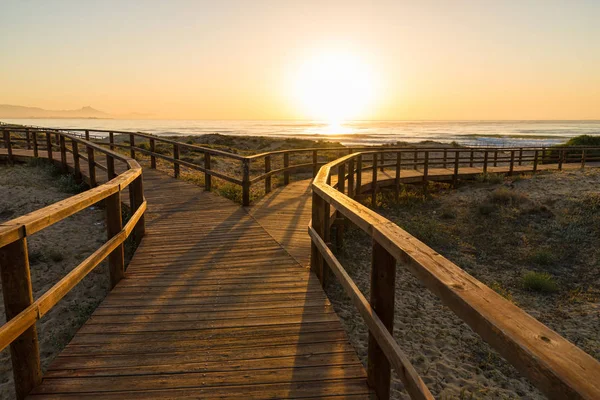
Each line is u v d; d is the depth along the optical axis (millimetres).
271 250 5465
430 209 12656
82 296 5840
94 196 3238
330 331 3268
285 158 12359
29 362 2471
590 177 14688
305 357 2889
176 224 6934
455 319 5781
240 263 4938
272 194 10508
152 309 3666
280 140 45188
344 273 2990
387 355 2027
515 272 7789
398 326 5516
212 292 4051
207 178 10211
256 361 2838
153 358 2869
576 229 9703
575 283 7273
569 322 5824
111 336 3178
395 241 1898
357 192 10906
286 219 7410
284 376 2662
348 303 5828
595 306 6316
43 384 2564
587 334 5449
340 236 8070
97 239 7828
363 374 2688
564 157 23062
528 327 1039
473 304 1188
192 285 4238
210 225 6855
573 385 806
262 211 8117
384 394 2432
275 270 4691
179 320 3451
